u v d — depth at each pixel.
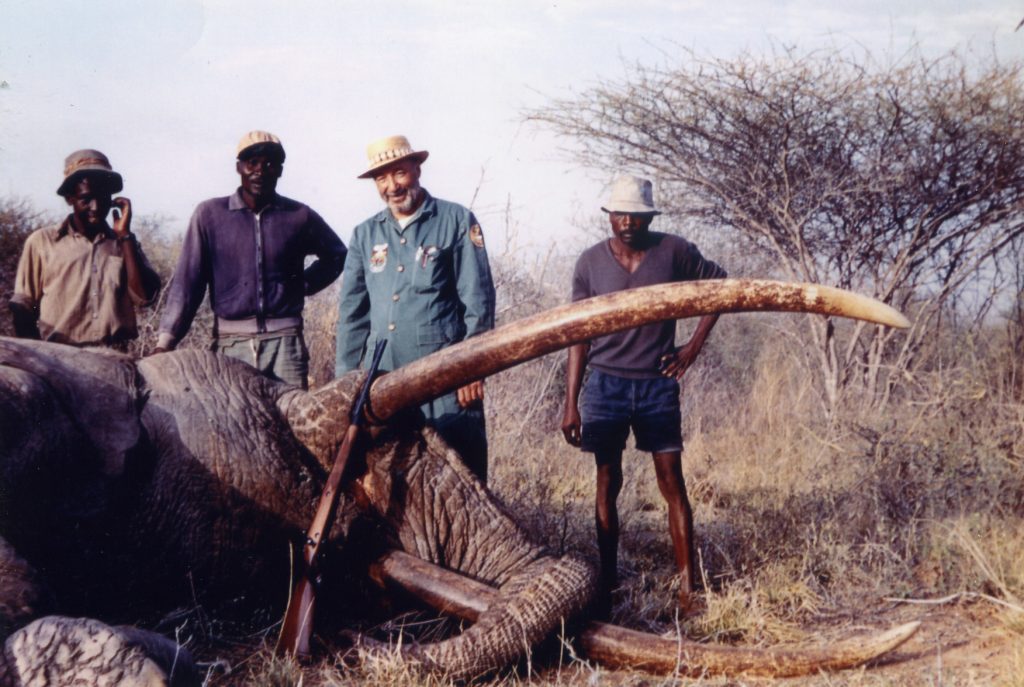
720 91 9.89
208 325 9.69
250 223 5.96
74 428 4.22
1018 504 6.51
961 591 5.30
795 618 5.10
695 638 4.84
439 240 5.44
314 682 4.07
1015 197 10.01
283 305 6.03
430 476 4.73
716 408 10.54
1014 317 10.23
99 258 6.13
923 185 9.96
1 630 3.34
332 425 4.64
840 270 10.70
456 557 4.71
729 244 11.51
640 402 5.41
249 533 4.54
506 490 6.80
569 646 4.24
